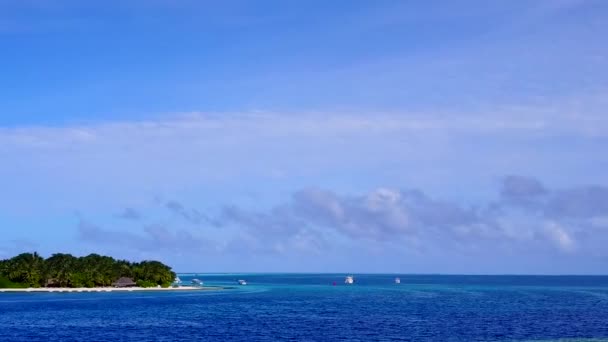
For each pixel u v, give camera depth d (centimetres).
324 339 11319
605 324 13450
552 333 11925
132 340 11350
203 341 11156
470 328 12825
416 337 11494
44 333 12369
